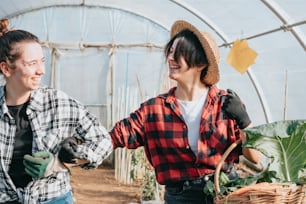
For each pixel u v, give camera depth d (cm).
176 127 275
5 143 246
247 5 740
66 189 258
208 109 273
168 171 278
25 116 250
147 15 1100
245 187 211
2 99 247
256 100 897
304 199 212
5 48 238
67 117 253
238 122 264
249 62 256
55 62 1140
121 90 1149
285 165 232
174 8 977
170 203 281
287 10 654
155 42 1144
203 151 271
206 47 269
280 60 764
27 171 238
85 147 249
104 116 1160
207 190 248
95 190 859
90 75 1152
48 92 253
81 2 1073
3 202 252
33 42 242
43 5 1073
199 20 970
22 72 239
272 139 232
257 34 750
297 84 752
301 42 669
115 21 1122
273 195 208
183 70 274
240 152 279
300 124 227
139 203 730
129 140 284
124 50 1145
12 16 1097
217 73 276
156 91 1150
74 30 1127
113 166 1148
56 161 243
